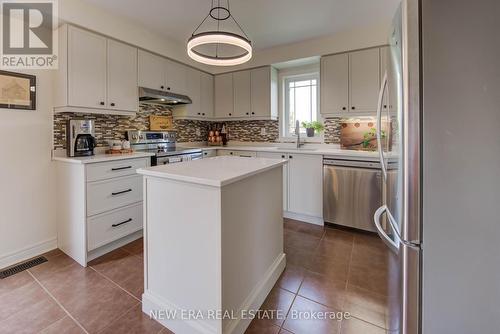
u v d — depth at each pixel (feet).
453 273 2.93
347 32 10.00
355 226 9.39
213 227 4.20
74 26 7.61
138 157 8.64
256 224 5.43
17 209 7.29
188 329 4.57
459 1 2.73
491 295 2.83
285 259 7.07
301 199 10.57
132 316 5.12
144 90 9.66
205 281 4.37
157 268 5.01
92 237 7.27
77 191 7.25
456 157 2.83
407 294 3.15
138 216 8.67
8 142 7.07
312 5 8.09
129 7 8.08
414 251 3.06
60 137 8.13
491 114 2.70
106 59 8.50
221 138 14.53
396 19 3.40
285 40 10.80
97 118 9.21
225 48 12.06
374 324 4.93
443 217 2.92
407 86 2.96
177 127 12.89
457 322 2.96
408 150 3.00
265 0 7.76
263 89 12.34
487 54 2.68
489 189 2.75
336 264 7.15
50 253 7.82
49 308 5.32
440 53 2.81
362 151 10.36
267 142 13.48
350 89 10.15
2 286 6.07
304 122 12.21
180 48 11.38
